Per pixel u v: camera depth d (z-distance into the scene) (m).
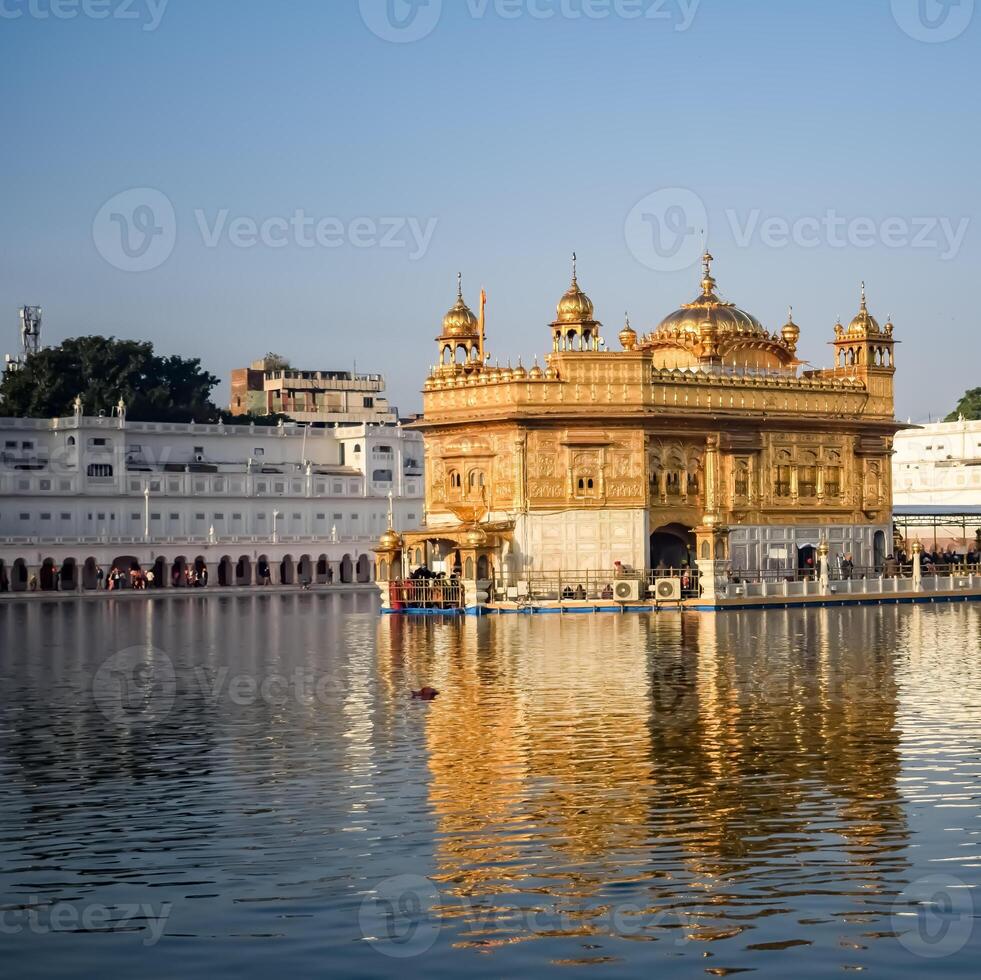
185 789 29.16
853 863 23.28
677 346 92.75
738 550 86.56
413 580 81.56
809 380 89.88
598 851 24.16
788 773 29.66
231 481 133.25
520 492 82.06
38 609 98.06
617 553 82.62
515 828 25.61
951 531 137.50
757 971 19.12
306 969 19.41
